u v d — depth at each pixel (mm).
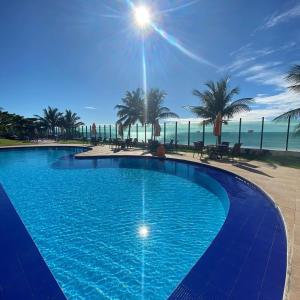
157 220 6078
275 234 4336
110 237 5105
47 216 6387
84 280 3594
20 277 3318
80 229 5543
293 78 14078
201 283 2982
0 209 6156
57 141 37094
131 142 24000
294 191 7062
